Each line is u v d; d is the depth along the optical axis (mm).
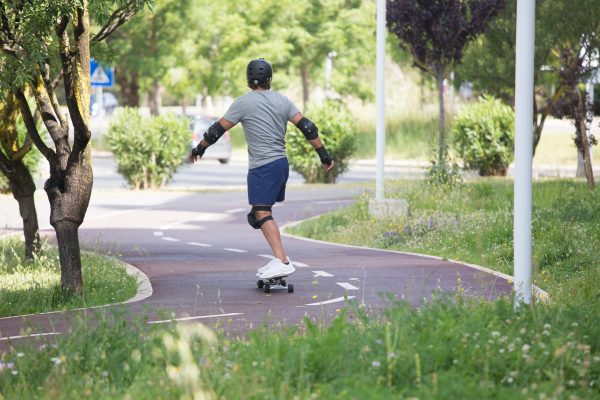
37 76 17391
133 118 49344
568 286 16953
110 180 57188
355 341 10211
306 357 9219
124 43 81938
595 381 9398
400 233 28000
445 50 36500
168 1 81188
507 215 28047
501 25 41406
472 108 54000
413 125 80688
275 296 17156
